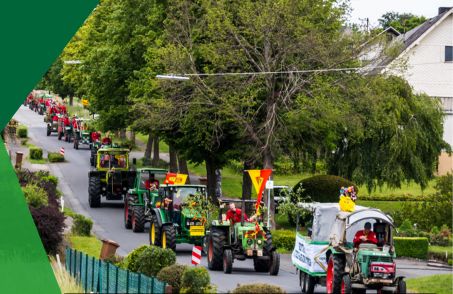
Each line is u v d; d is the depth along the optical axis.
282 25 84.62
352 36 87.56
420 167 102.31
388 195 106.81
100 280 52.84
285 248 77.56
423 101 104.38
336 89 83.88
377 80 90.00
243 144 91.88
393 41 96.50
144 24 108.75
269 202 79.69
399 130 101.19
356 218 48.91
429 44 120.56
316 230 52.84
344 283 47.44
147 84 95.69
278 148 86.94
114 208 100.19
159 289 46.00
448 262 70.81
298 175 123.19
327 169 105.31
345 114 84.88
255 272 63.81
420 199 103.75
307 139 91.25
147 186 85.12
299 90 85.25
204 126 91.06
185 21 93.75
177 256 71.81
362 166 102.38
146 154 128.88
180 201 71.25
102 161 101.00
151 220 73.88
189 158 96.06
